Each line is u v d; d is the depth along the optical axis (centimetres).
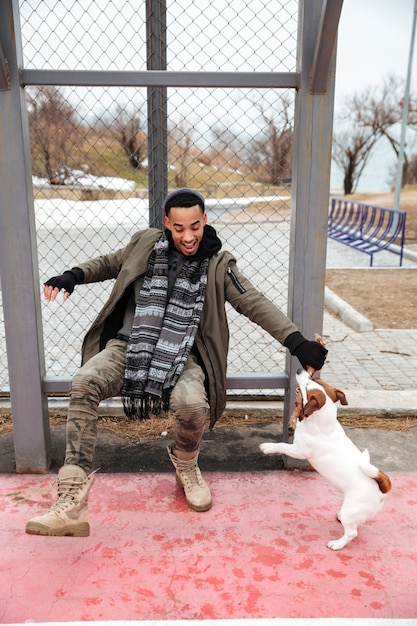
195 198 260
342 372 482
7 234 281
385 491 237
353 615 208
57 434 354
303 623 193
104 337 284
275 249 1089
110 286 781
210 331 271
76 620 203
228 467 316
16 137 272
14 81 267
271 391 396
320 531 259
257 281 817
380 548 247
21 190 277
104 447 338
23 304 288
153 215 343
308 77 273
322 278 296
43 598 214
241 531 258
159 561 236
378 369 491
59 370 465
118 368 262
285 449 246
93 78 273
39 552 241
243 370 475
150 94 326
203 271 271
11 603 211
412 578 228
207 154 450
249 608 210
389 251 1299
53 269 897
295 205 289
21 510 272
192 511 273
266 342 552
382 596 218
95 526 260
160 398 261
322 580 226
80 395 244
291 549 245
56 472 310
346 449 240
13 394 296
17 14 268
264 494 289
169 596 216
